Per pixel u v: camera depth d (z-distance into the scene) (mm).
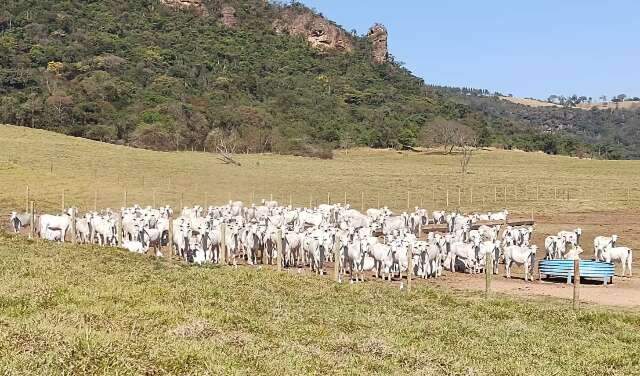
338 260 29906
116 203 60438
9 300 17016
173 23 196250
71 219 37594
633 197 70750
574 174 98750
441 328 19750
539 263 33594
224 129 124625
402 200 70062
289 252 34469
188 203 63531
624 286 31688
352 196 72000
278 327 17562
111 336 13648
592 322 22609
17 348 12055
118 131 115750
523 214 59406
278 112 146125
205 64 171250
